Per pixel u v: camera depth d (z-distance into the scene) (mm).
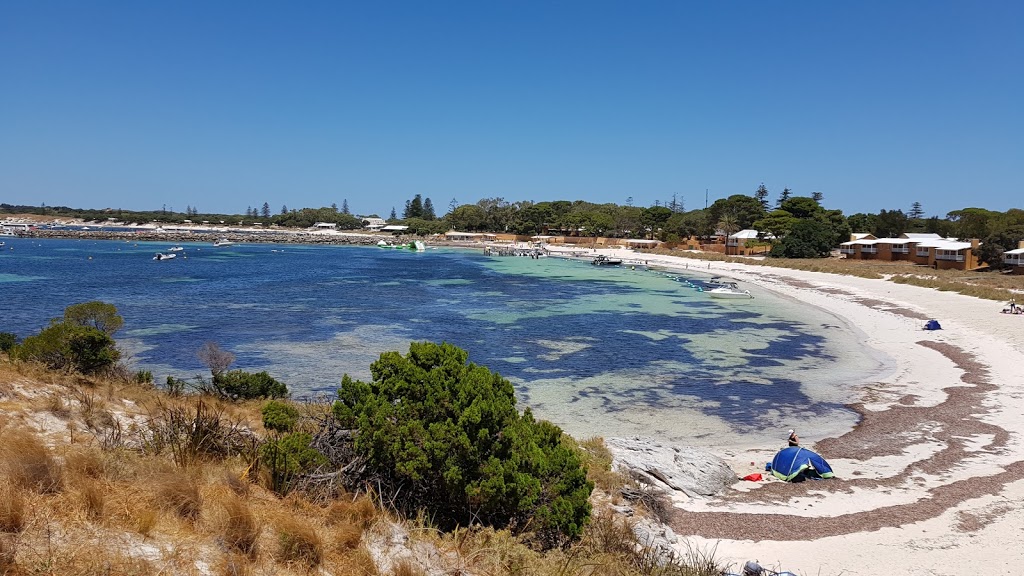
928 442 21125
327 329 42625
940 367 32188
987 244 79812
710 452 20750
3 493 6305
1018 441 20875
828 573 12109
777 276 86625
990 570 12242
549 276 92750
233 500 7426
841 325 47062
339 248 181250
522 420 11219
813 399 27203
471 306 56562
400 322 46312
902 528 14281
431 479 10297
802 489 17156
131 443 10391
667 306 58312
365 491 9852
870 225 142000
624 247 160250
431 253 161000
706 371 32406
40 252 125000
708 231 160500
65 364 18016
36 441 8328
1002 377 29609
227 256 130625
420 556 8141
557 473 10766
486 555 8695
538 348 37781
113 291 63000
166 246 161375
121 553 5934
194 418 11547
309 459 10047
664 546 12258
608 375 31375
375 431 10281
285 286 71750
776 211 144500
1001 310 48281
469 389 10625
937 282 65625
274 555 7000
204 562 6336
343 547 7695
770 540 13688
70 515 6457
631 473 16953
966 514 15016
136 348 34781
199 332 40531
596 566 9172
